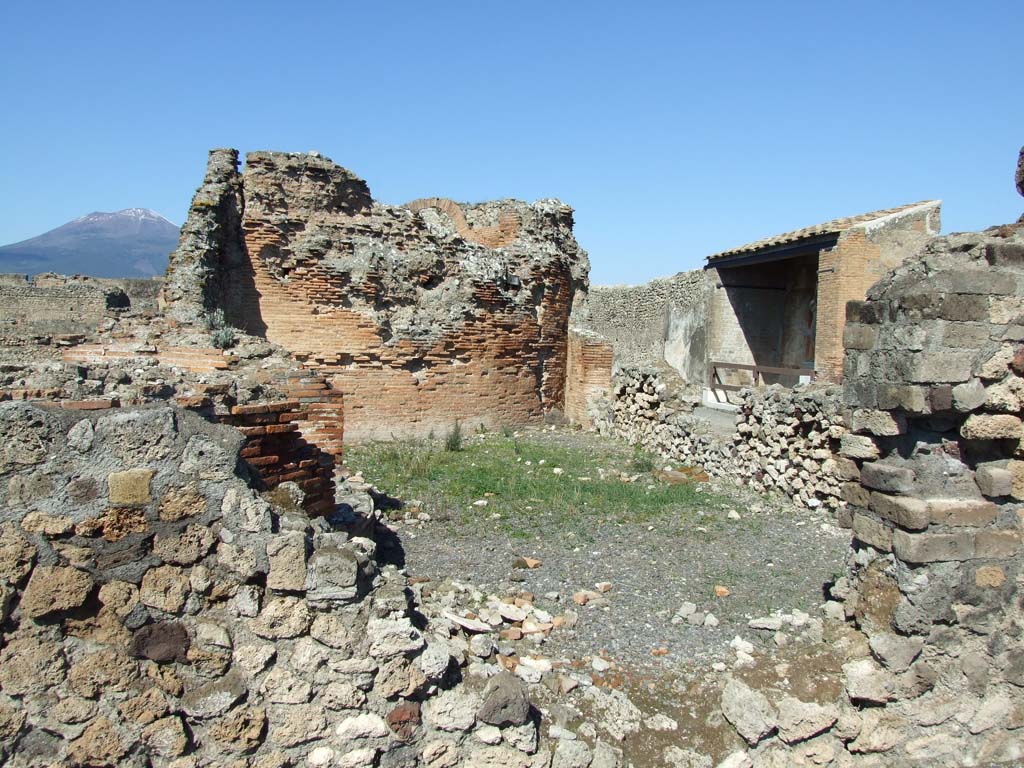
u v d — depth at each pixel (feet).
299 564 12.78
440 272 51.57
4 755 11.86
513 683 13.41
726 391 74.54
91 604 12.26
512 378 54.70
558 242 60.70
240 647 12.80
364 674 12.80
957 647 16.02
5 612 11.80
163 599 12.55
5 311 108.27
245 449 20.21
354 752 12.78
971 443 16.30
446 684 13.52
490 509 30.19
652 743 14.56
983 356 15.89
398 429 49.24
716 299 78.84
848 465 18.02
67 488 12.00
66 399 17.29
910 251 59.82
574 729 14.38
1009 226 17.03
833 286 60.03
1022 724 16.60
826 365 60.34
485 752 13.15
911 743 15.80
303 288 47.60
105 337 36.50
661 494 33.47
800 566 24.34
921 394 15.74
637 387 49.24
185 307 40.29
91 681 12.25
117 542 12.29
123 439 12.30
